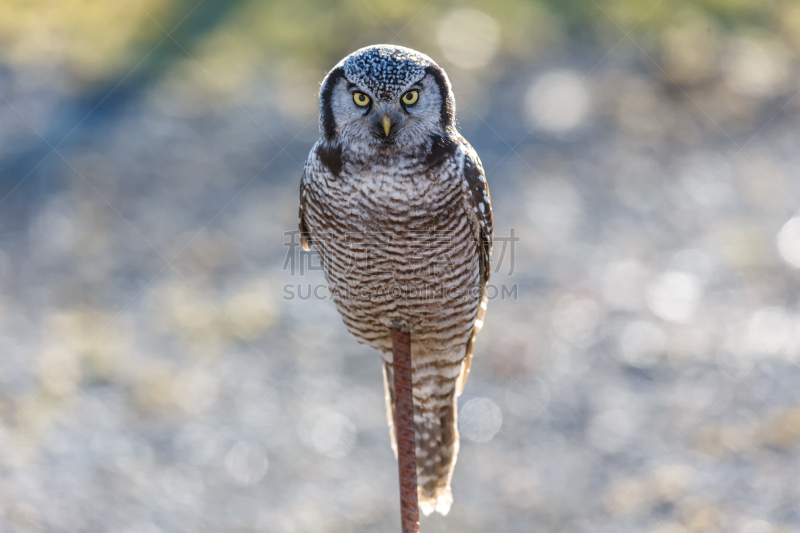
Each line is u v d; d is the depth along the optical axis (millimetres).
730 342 13523
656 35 23656
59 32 24172
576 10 24516
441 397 7730
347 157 6723
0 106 21109
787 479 10523
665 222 17078
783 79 22562
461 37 23047
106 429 11977
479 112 20812
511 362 13125
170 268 15734
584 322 14008
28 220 17219
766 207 17562
